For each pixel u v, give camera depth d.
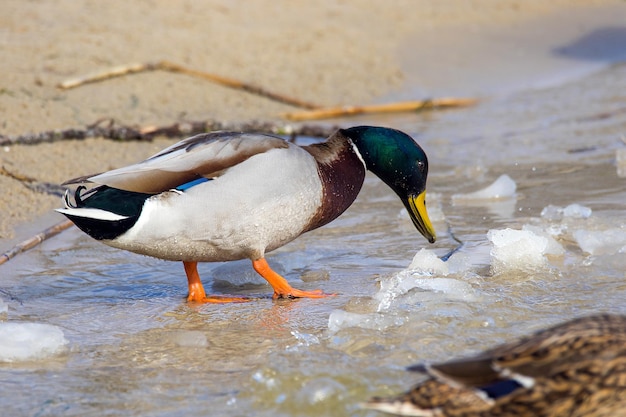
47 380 7.59
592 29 28.70
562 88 22.31
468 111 20.06
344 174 10.19
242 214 9.24
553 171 14.69
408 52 25.00
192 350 8.21
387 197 13.79
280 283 9.73
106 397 7.23
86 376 7.65
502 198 13.35
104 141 15.52
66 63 19.06
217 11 25.36
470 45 26.16
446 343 8.00
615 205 12.53
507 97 21.52
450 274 10.05
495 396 5.59
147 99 18.19
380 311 8.84
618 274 9.84
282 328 8.77
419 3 30.31
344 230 12.16
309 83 21.22
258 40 23.48
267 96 19.72
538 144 16.66
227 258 9.67
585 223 11.68
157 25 23.05
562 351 5.76
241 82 19.78
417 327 8.34
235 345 8.32
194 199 9.04
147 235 9.00
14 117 15.61
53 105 16.64
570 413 5.75
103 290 10.12
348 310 9.20
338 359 7.72
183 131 16.36
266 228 9.45
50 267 10.80
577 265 10.21
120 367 7.85
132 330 8.81
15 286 10.15
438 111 20.14
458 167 15.24
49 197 12.95
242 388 7.30
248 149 9.35
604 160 15.14
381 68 23.23
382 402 5.72
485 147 16.66
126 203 8.92
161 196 8.96
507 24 28.81
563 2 32.12
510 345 5.95
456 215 12.62
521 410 5.68
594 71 24.45
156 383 7.48
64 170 13.98
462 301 8.98
